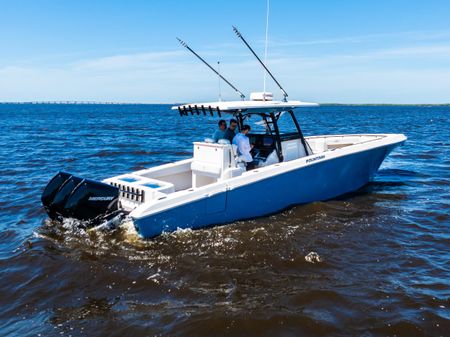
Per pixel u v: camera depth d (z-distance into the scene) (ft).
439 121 146.30
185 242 19.86
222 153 23.26
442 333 12.59
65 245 19.51
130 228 20.61
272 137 26.61
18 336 12.58
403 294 14.92
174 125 132.98
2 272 16.94
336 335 12.50
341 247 19.56
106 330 12.85
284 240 20.33
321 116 211.41
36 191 31.40
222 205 21.85
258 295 15.01
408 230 22.03
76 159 50.21
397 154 51.42
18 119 171.53
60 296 15.05
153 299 14.80
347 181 29.07
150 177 24.95
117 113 280.72
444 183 33.55
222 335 12.56
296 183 25.16
